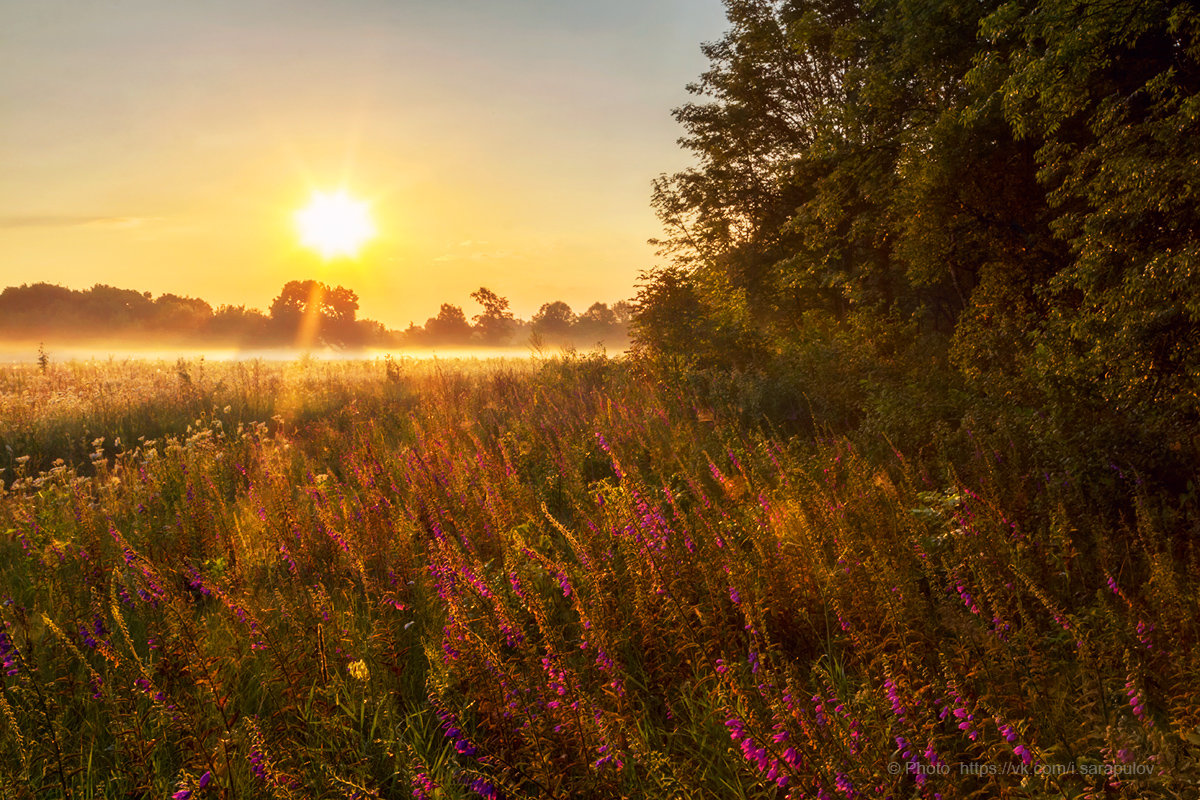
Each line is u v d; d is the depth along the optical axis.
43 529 7.37
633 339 20.11
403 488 8.34
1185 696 3.21
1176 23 9.82
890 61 18.52
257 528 6.98
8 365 28.42
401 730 3.90
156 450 11.38
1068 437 6.46
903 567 4.75
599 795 3.01
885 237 19.95
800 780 2.69
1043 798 2.64
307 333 188.38
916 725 2.97
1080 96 10.62
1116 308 8.48
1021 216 15.65
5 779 3.28
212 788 3.26
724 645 4.19
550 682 3.39
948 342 18.14
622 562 5.45
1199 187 8.34
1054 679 3.66
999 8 11.53
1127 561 4.79
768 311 28.03
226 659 4.27
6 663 3.87
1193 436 6.14
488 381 19.03
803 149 27.97
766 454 7.64
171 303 189.38
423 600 5.28
